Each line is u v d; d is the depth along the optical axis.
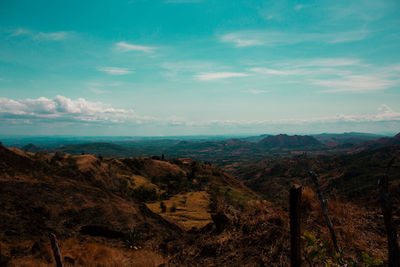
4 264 8.38
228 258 6.50
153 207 60.94
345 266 4.05
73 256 9.86
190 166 157.00
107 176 58.97
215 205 9.57
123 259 10.05
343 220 6.37
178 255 8.16
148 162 132.62
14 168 20.12
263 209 8.01
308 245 4.26
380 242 5.48
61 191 19.09
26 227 12.32
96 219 16.70
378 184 2.84
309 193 7.21
